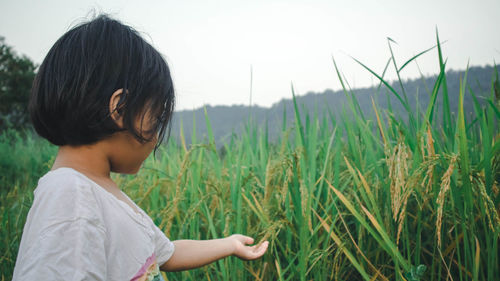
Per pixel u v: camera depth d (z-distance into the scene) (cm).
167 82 103
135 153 99
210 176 234
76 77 90
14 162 580
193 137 236
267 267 190
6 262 211
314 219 174
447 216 155
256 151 271
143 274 96
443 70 137
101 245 83
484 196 114
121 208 93
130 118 92
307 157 201
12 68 2333
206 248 129
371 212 161
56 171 88
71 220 79
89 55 91
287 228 175
